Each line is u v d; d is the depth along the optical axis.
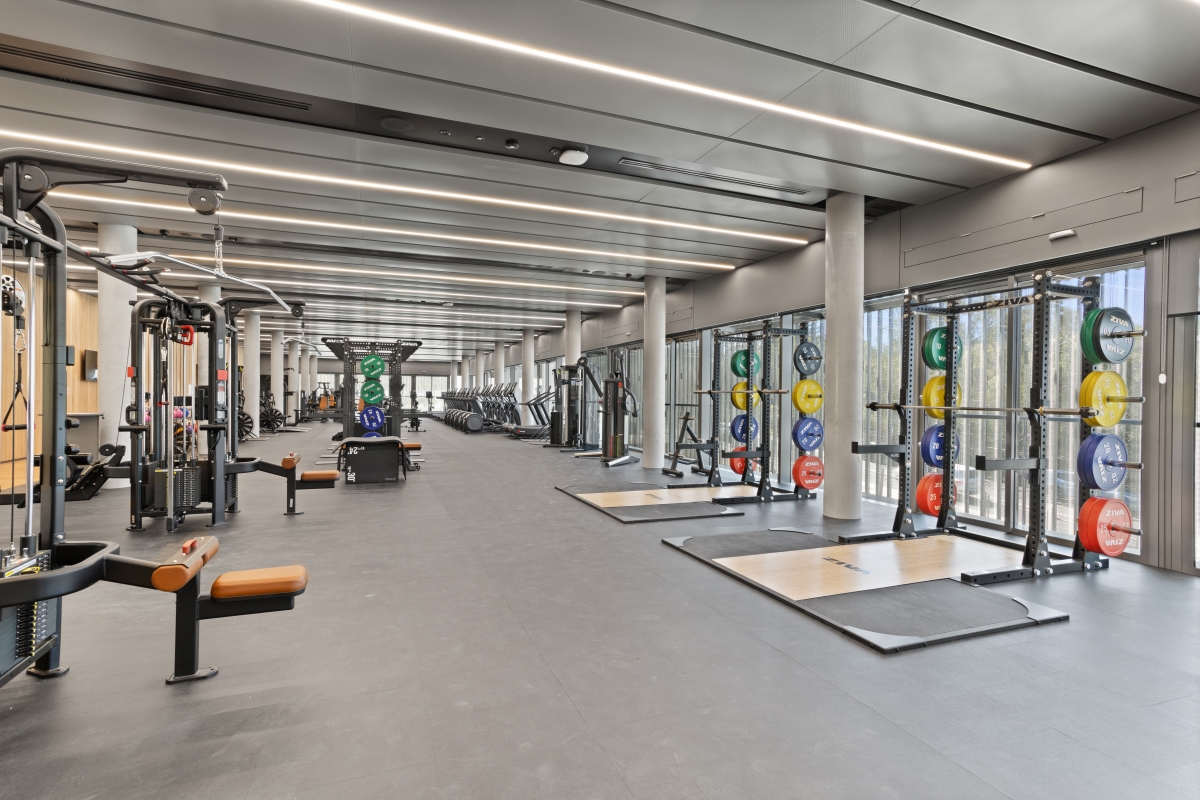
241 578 2.48
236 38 3.18
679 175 5.13
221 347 5.29
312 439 14.62
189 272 9.22
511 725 2.10
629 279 9.83
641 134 4.33
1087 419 3.71
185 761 1.89
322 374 34.28
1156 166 4.02
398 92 3.75
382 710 2.20
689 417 8.73
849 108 3.89
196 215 6.35
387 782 1.79
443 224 6.64
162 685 2.38
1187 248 3.95
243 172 5.08
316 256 8.27
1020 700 2.29
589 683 2.41
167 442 4.96
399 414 10.95
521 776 1.82
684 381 11.22
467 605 3.28
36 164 2.33
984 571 3.80
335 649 2.71
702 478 8.46
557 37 3.15
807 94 3.73
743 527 5.29
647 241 7.33
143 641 2.81
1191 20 2.91
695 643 2.81
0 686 2.15
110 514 5.66
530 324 16.31
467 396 21.72
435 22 3.03
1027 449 5.14
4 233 2.13
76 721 2.12
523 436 15.64
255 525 5.26
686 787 1.77
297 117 4.11
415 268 9.02
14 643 2.24
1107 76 3.44
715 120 4.09
